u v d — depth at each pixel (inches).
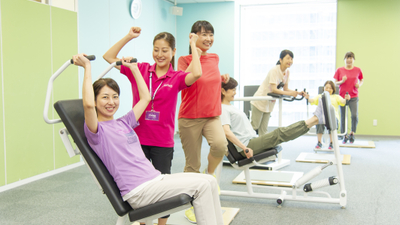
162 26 257.6
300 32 274.4
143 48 229.3
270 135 105.6
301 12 273.3
